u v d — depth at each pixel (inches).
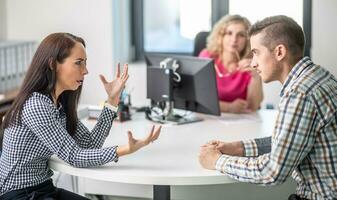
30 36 176.6
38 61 78.5
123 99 110.1
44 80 78.6
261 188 102.7
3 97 132.6
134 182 74.0
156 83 109.9
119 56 183.6
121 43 185.6
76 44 79.2
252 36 71.7
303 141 66.0
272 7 173.9
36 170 79.9
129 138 76.0
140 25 190.9
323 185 68.3
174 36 188.9
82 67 80.1
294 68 69.2
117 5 179.5
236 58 126.8
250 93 124.8
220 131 100.3
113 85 88.7
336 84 68.9
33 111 76.6
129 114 110.7
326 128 66.4
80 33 173.6
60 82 80.0
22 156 78.2
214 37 128.2
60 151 76.9
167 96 108.5
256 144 81.7
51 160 81.5
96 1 171.0
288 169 67.4
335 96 67.0
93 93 175.2
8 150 79.1
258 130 101.2
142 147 84.6
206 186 103.3
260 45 70.2
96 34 172.6
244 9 176.9
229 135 97.1
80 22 173.2
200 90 108.0
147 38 191.6
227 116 114.6
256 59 71.5
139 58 192.1
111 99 87.9
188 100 110.6
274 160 67.7
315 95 65.7
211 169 75.8
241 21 125.0
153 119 109.6
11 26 177.2
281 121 67.1
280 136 66.9
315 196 69.7
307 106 65.5
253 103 124.3
